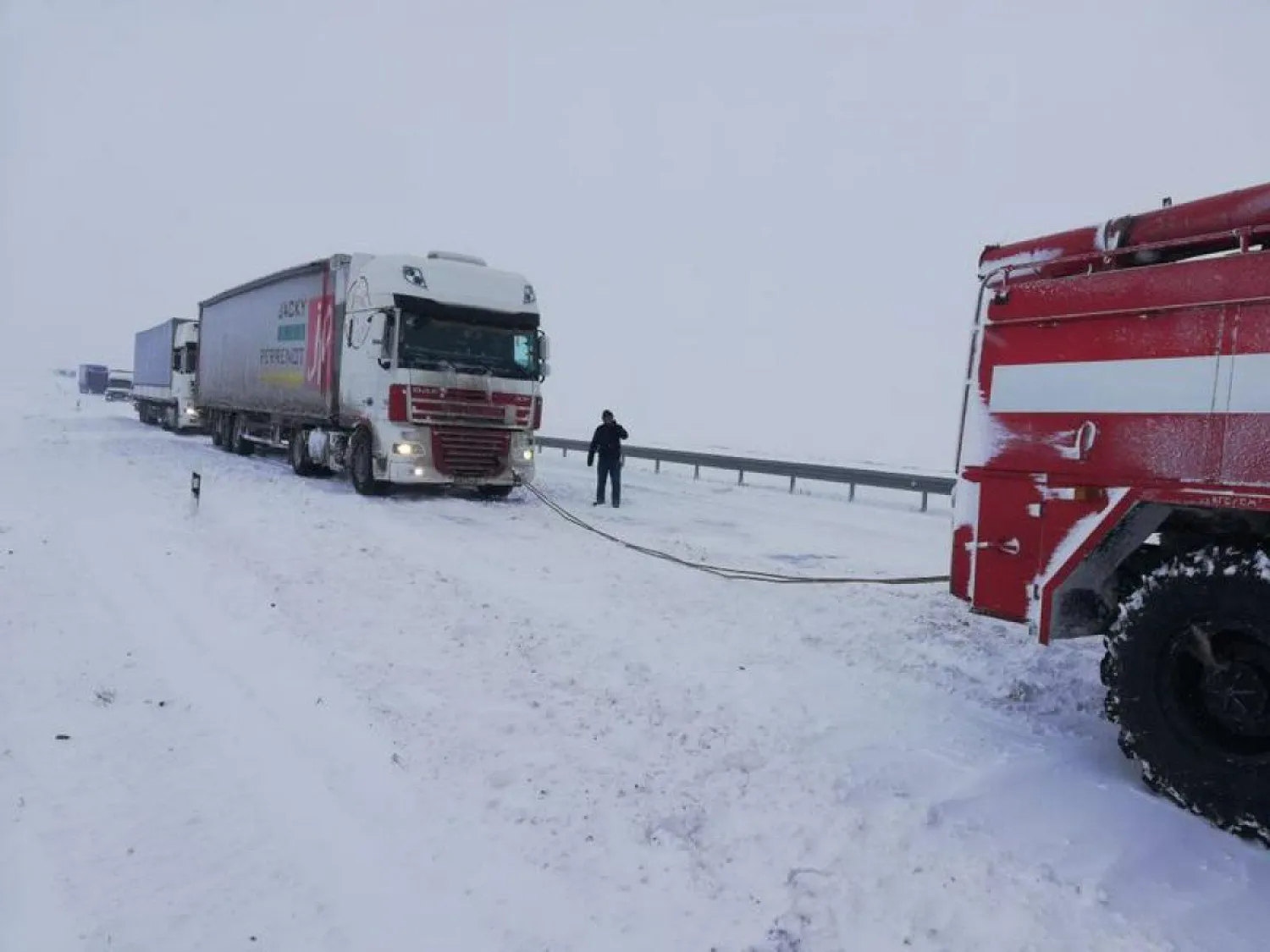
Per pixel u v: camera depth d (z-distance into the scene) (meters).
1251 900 3.25
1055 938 3.04
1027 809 3.94
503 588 8.09
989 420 4.98
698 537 12.32
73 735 4.55
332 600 7.35
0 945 2.96
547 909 3.22
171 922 3.10
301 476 18.02
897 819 3.84
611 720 4.96
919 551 11.76
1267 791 3.57
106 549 9.04
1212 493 3.79
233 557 8.84
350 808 3.92
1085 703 5.46
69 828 3.69
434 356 14.16
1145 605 4.04
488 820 3.84
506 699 5.27
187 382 31.02
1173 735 3.92
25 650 5.78
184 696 5.16
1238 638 3.76
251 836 3.67
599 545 10.78
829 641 6.79
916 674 6.01
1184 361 3.98
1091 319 4.43
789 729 4.90
